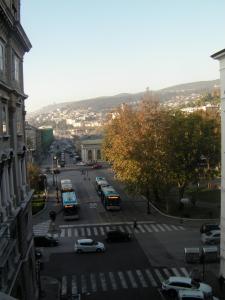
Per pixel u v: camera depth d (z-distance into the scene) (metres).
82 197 100.94
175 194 96.38
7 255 26.86
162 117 80.00
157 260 53.59
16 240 33.16
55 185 121.38
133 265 51.88
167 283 42.56
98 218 78.62
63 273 49.56
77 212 77.69
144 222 74.38
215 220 73.31
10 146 34.78
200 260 51.88
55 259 54.84
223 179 45.19
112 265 52.03
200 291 40.50
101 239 64.50
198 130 78.06
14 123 35.62
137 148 76.94
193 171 77.81
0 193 30.53
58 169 161.38
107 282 46.44
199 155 77.19
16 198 35.84
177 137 76.94
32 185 98.00
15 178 35.88
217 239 59.56
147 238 64.19
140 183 77.25
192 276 46.38
